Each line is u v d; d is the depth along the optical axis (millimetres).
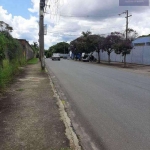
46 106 7129
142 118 6113
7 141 4383
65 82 13164
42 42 20656
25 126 5230
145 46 31672
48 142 4371
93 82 13070
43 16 20891
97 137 4898
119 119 6051
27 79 13695
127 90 10430
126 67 28094
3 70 11344
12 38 17656
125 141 4652
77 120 6074
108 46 33688
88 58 45594
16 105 7180
